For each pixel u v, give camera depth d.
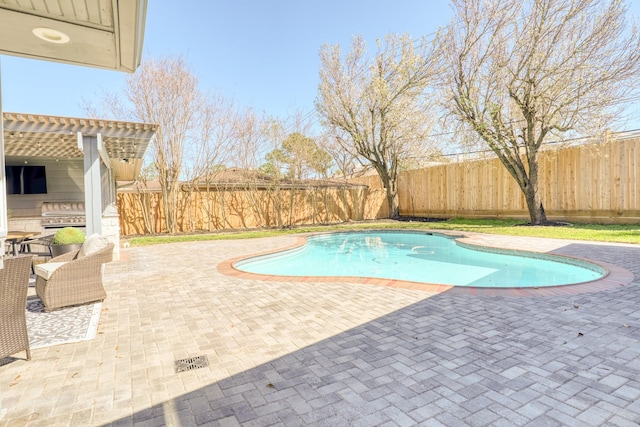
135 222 14.44
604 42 10.24
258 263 8.80
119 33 2.86
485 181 16.44
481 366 2.80
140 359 3.06
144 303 4.77
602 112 10.79
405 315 4.08
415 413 2.22
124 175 14.62
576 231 10.74
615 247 8.17
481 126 12.27
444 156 17.58
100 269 4.88
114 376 2.77
